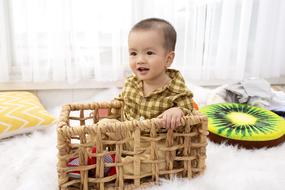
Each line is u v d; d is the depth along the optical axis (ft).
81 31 5.00
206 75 5.53
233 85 5.00
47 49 4.98
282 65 5.84
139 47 3.06
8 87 5.16
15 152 3.52
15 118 3.85
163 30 3.11
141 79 3.22
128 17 5.01
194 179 2.95
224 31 5.25
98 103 3.45
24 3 4.72
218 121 3.94
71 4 4.82
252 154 3.51
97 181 2.73
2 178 3.05
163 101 3.16
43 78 5.08
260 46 5.44
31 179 3.01
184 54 5.33
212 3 5.11
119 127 2.62
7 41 4.95
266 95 4.75
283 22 5.39
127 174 2.84
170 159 2.88
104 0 4.92
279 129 3.76
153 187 2.84
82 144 2.63
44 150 3.61
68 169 2.67
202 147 2.91
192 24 5.22
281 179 3.02
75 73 5.15
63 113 3.10
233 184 2.89
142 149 2.76
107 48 5.18
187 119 2.76
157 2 5.06
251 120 3.98
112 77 5.23
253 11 5.36
